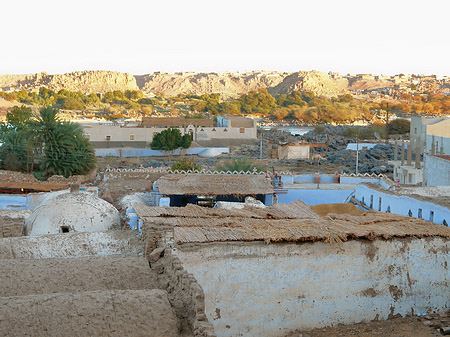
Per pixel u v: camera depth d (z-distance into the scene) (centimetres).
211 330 1009
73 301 1077
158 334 1054
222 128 9088
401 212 2294
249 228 1555
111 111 17262
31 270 1355
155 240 1545
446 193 2470
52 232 2028
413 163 5075
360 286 1571
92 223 2064
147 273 1379
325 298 1532
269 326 1477
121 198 2744
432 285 1659
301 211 1953
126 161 7356
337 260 1541
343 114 17588
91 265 1398
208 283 1419
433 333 1499
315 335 1479
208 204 2733
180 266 1254
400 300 1620
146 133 8475
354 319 1573
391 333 1498
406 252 1619
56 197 2195
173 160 7556
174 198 2812
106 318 1054
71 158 5225
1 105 13762
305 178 3419
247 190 2848
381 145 7912
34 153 5403
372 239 1569
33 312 1039
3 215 2241
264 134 10688
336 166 6712
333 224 1647
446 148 5434
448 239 1673
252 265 1455
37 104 16775
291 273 1494
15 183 3688
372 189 2655
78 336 1019
